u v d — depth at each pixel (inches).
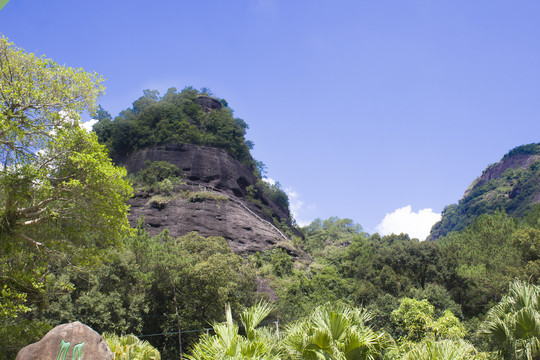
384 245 3314.5
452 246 2324.1
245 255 2632.9
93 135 691.4
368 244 3260.3
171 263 1492.4
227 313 487.2
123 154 3540.8
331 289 2224.4
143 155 3346.5
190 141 3476.9
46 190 632.4
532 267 1595.7
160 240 1888.5
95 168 644.7
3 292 581.6
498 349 601.6
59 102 703.1
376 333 461.7
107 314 1203.2
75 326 305.4
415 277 2128.4
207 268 1476.4
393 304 1615.4
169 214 2723.9
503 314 597.0
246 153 4033.0
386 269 2127.2
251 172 3905.0
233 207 3011.8
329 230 5211.6
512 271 1688.0
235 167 3575.3
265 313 498.3
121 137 3506.4
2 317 588.7
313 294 2094.0
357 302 1962.4
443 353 439.5
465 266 2076.8
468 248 2297.0
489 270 1945.1
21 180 598.5
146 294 1470.2
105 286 1328.7
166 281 1487.5
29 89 653.9
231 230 2765.7
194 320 1476.4
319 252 3309.5
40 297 679.1
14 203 610.5
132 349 770.8
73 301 1225.4
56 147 657.6
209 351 438.0
